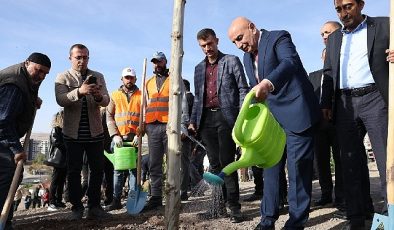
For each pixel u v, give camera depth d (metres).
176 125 2.85
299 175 3.27
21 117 3.84
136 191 4.93
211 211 4.45
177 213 2.84
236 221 4.11
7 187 3.63
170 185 2.84
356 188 3.43
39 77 3.86
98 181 4.69
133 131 5.79
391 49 2.50
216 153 4.40
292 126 3.29
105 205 6.09
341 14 3.39
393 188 2.49
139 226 4.02
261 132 2.37
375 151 3.30
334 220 4.08
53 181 6.20
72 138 4.53
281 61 3.18
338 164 4.26
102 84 4.89
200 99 4.42
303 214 3.23
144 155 6.88
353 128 3.44
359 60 3.36
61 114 6.17
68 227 4.12
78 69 4.72
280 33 3.35
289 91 3.32
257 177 5.59
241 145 2.41
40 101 4.29
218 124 4.28
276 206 3.47
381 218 2.58
